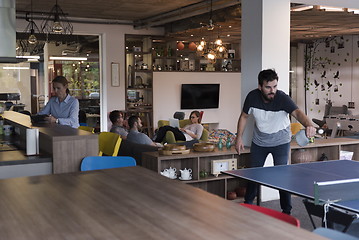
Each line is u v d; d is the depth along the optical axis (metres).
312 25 11.38
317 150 6.78
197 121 9.35
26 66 19.84
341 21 10.56
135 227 1.58
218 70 14.38
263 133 4.79
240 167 6.42
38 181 2.36
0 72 19.42
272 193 6.20
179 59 13.57
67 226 1.61
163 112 13.25
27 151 4.04
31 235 1.52
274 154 4.82
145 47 13.26
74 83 15.44
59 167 3.85
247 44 6.20
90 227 1.59
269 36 6.00
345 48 15.47
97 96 15.27
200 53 11.69
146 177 2.44
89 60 15.16
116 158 3.58
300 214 5.41
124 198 1.99
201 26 10.66
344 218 2.97
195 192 2.09
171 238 1.46
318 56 16.59
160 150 5.62
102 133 5.41
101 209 1.82
